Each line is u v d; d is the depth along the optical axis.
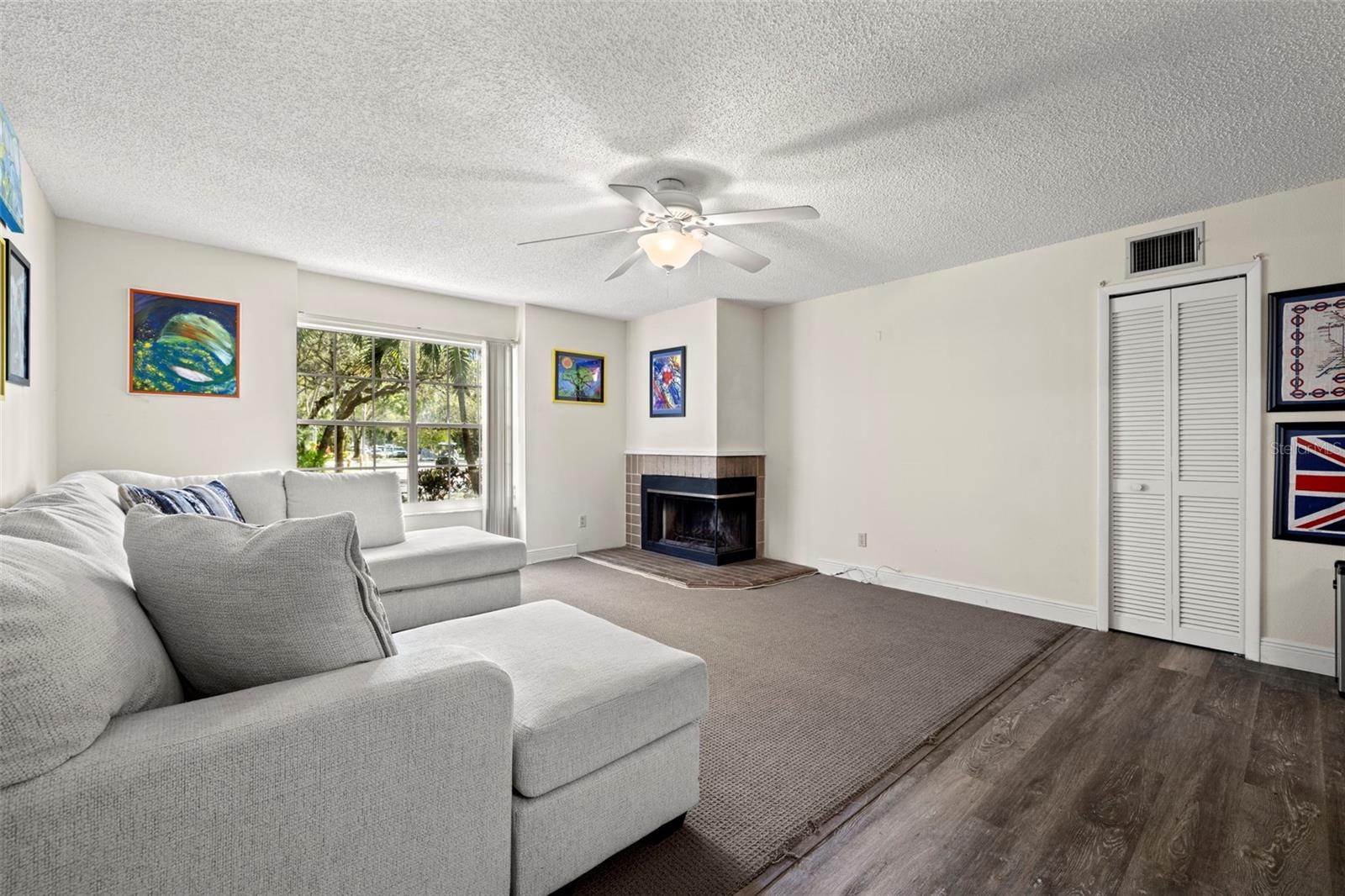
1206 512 3.14
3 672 0.75
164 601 1.11
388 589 2.95
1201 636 3.17
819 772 1.98
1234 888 1.46
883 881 1.48
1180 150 2.44
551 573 4.87
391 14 1.64
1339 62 1.86
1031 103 2.09
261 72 1.91
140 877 0.83
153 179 2.69
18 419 2.33
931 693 2.60
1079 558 3.57
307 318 4.16
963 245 3.65
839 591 4.35
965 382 4.07
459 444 5.18
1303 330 2.83
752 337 5.36
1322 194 2.78
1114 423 3.46
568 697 1.44
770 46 1.79
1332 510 2.78
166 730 0.90
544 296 4.93
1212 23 1.69
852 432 4.76
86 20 1.64
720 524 5.12
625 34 1.73
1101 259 3.46
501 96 2.04
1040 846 1.61
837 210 3.07
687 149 2.42
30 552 0.95
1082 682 2.72
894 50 1.80
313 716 0.98
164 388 3.42
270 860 0.94
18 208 2.22
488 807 1.21
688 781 1.66
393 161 2.53
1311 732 2.23
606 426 5.81
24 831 0.75
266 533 1.14
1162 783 1.90
